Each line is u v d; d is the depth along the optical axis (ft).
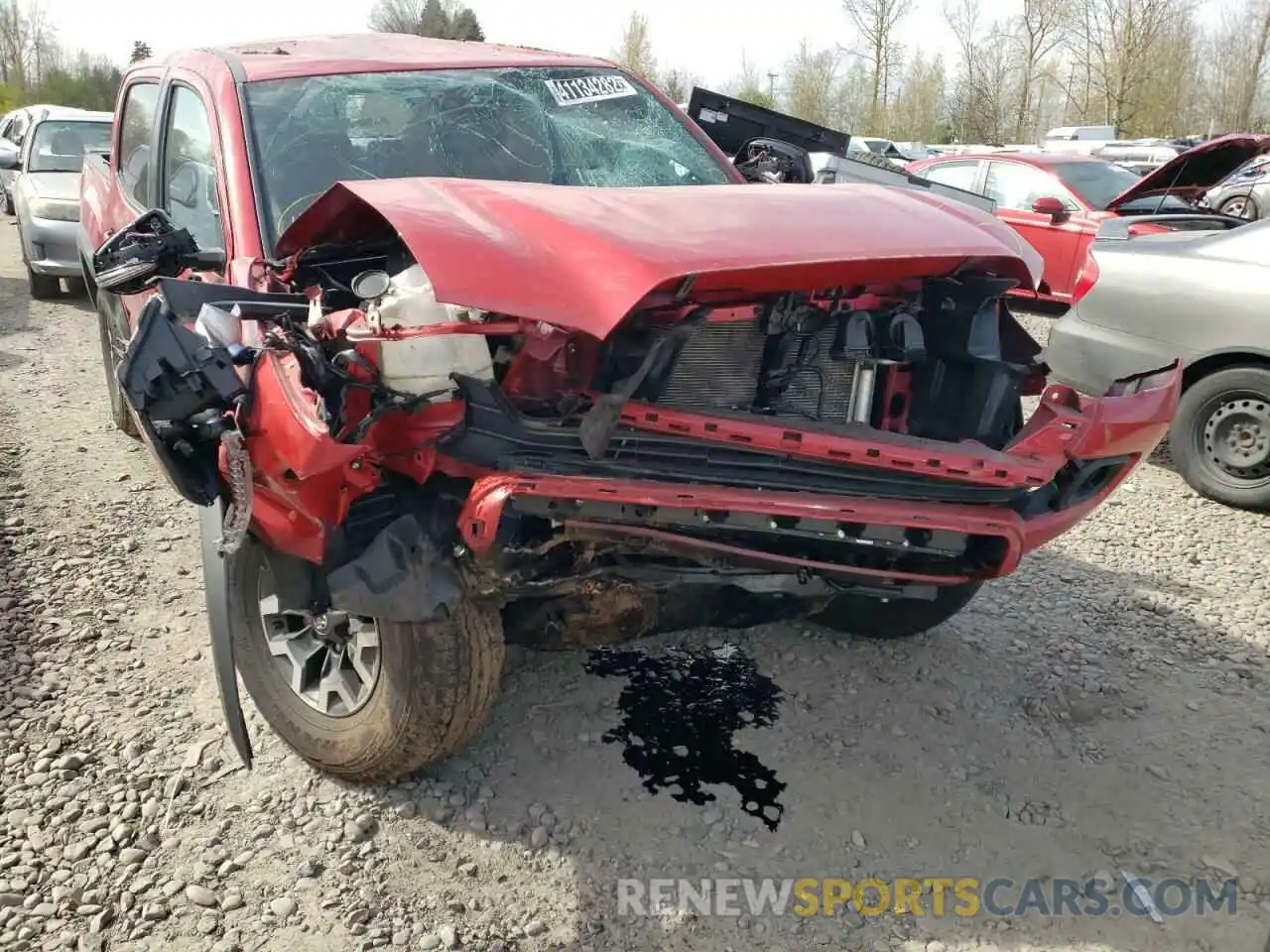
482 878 9.09
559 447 8.27
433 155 12.25
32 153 33.58
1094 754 11.02
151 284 10.28
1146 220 25.98
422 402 7.99
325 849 9.37
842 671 12.41
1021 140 138.51
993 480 9.09
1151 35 123.34
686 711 11.51
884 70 148.25
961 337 9.99
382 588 8.33
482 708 9.20
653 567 9.11
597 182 12.90
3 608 13.23
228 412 8.52
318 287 9.09
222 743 10.84
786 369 9.49
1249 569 15.76
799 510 8.55
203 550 9.21
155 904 8.68
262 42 14.53
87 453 18.84
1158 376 10.29
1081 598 14.61
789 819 9.88
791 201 9.34
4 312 30.63
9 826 9.53
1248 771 10.78
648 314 8.40
